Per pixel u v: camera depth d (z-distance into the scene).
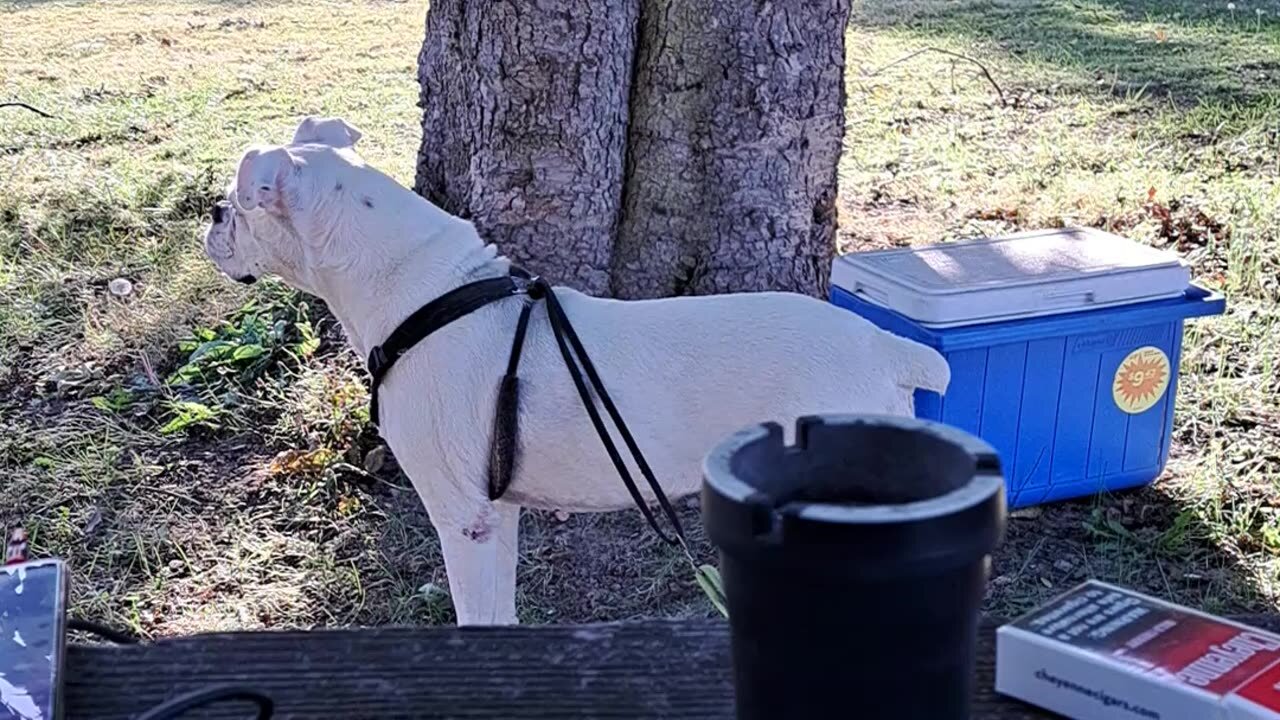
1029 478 4.08
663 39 4.43
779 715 0.85
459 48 4.61
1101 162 7.48
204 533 4.23
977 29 11.26
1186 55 10.01
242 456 4.63
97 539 4.21
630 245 4.66
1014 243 4.31
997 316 3.86
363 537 4.16
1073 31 10.99
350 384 4.85
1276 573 3.77
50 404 5.09
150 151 8.07
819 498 0.88
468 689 1.33
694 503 4.21
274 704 1.30
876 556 0.77
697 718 1.28
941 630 0.83
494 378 2.93
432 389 2.95
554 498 3.06
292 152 3.01
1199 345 5.08
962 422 3.94
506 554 3.17
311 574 4.01
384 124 8.62
